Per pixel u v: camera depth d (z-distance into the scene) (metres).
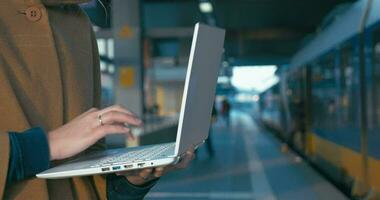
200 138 1.41
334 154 10.00
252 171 11.65
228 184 9.86
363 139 7.78
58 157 1.27
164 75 26.08
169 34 11.37
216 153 16.28
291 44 30.42
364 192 7.73
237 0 19.25
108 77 12.72
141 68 11.30
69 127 1.30
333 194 8.41
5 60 1.28
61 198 1.38
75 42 1.48
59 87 1.36
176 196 8.68
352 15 8.70
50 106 1.34
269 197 8.45
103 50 12.05
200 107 1.37
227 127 35.78
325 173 11.14
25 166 1.20
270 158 14.49
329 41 10.53
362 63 7.84
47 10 1.41
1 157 1.16
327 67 10.72
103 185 1.53
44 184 1.28
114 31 11.10
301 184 9.55
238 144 20.25
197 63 1.29
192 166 12.55
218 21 24.67
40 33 1.36
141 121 1.35
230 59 33.12
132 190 1.49
